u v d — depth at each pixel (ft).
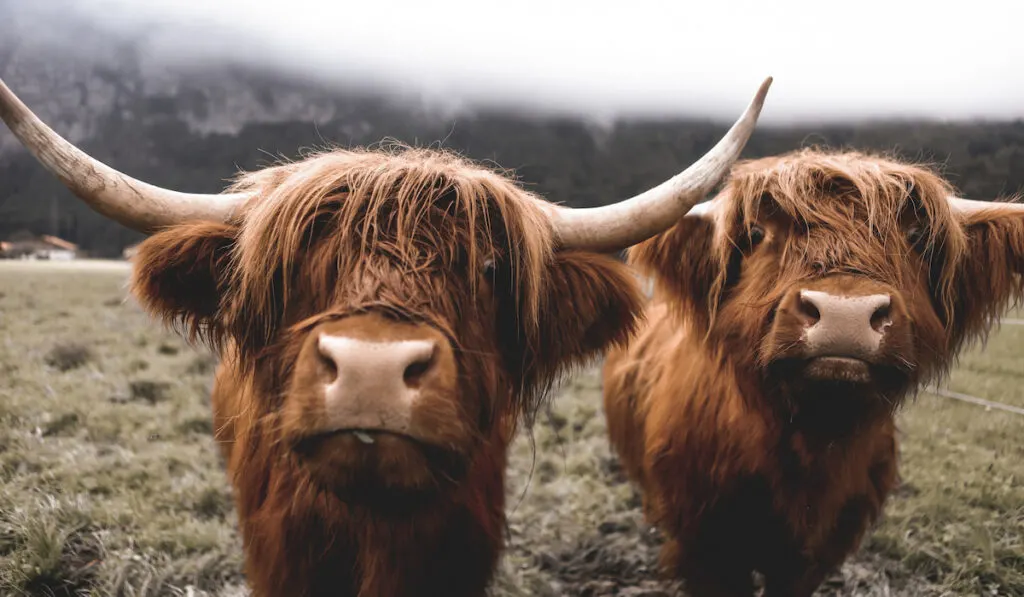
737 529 11.51
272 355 7.21
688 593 11.97
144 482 16.74
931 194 9.94
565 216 8.71
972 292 10.88
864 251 9.31
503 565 13.55
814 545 11.21
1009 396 22.65
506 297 7.70
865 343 8.38
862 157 11.42
